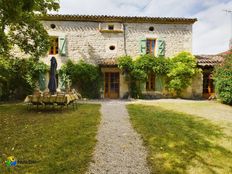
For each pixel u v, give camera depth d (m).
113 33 13.70
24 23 9.99
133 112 7.54
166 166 3.28
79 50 13.57
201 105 9.73
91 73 13.09
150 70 13.12
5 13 5.29
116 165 3.29
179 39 13.93
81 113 7.37
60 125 5.59
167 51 13.86
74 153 3.71
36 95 7.69
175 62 13.19
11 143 4.17
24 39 10.84
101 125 5.61
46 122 5.96
